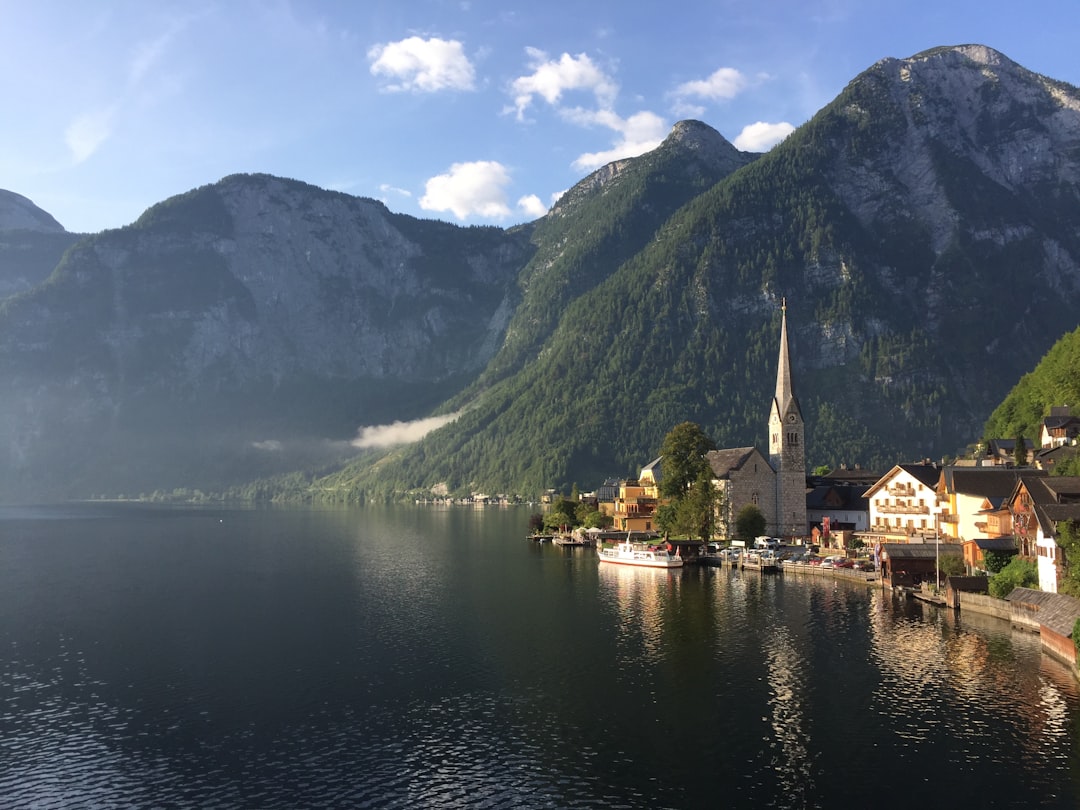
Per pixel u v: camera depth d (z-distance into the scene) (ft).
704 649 317.83
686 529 631.56
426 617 388.98
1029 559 367.25
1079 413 585.22
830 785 196.54
